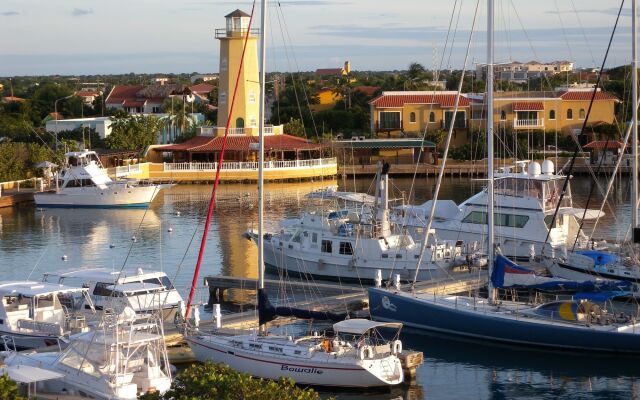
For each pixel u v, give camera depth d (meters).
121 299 40.12
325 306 43.62
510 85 144.88
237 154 109.25
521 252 53.91
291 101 153.00
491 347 39.38
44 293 38.28
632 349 37.19
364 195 56.38
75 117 164.25
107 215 81.69
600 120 113.88
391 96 121.12
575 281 40.53
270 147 105.56
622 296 40.78
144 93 173.50
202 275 53.72
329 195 56.78
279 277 53.19
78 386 29.22
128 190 86.19
